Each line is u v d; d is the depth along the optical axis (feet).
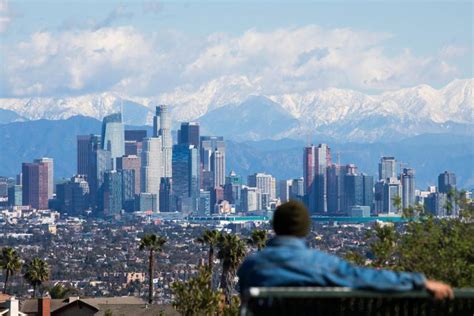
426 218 231.30
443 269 219.82
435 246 224.94
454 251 220.64
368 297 109.29
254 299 106.83
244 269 109.40
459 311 115.14
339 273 107.14
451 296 108.47
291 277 106.83
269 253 108.27
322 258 108.17
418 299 113.70
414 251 225.56
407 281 107.76
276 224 111.34
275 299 107.76
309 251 108.58
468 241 222.07
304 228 111.14
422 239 225.76
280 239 110.11
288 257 107.55
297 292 105.91
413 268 226.38
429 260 223.30
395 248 237.25
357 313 111.75
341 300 110.63
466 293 111.04
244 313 107.04
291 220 110.63
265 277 107.14
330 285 107.04
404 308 113.70
